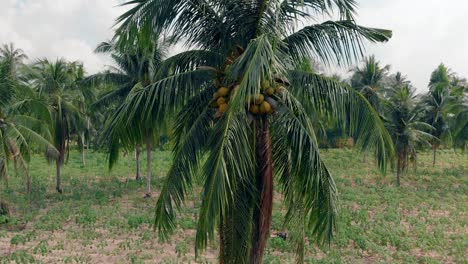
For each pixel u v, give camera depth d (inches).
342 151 1710.1
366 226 723.4
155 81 289.4
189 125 285.3
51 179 1185.4
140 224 708.7
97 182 1150.3
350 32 278.2
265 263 522.9
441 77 1883.6
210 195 204.4
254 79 199.2
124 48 285.6
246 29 269.1
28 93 709.9
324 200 254.8
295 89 279.0
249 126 247.9
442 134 1432.1
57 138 938.7
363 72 1301.7
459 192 1060.5
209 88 285.9
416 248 621.9
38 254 554.9
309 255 574.6
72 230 669.9
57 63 917.8
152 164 1483.8
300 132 243.3
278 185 302.0
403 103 1068.5
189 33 286.2
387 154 276.4
